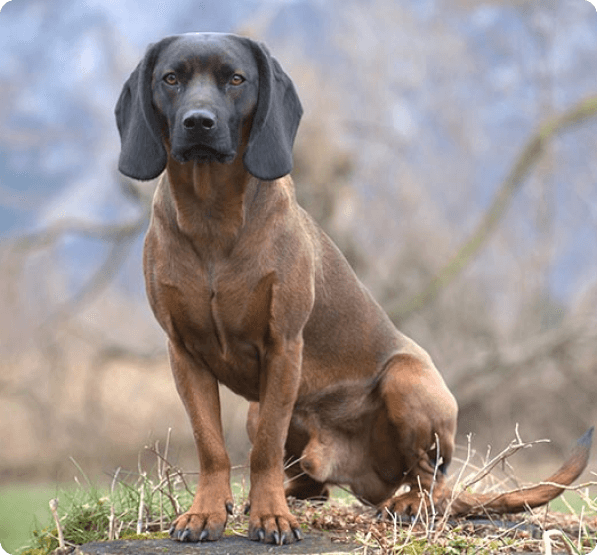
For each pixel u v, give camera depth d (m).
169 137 4.93
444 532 5.30
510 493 5.80
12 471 18.16
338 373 5.84
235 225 4.93
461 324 20.19
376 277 19.70
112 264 19.55
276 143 4.90
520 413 18.72
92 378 18.77
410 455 5.79
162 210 5.04
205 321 5.05
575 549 5.06
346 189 18.47
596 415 18.42
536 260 21.53
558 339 18.25
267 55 4.96
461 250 18.59
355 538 4.98
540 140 18.39
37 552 5.27
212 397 5.21
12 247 19.45
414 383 5.74
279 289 5.00
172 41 4.95
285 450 6.10
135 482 6.04
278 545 4.73
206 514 4.86
